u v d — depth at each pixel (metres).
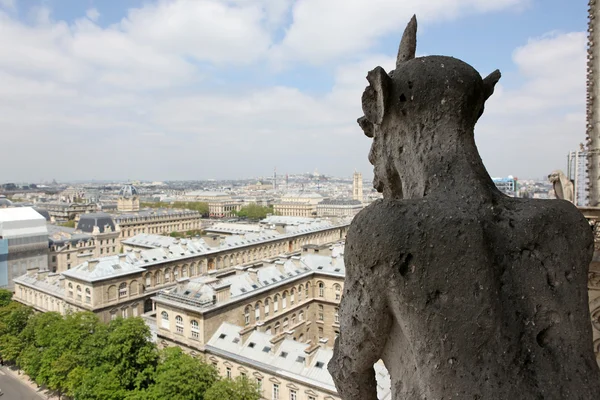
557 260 4.52
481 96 5.37
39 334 61.44
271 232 125.19
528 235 4.50
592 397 4.10
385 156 5.58
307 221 155.00
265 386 46.72
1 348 68.56
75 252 126.06
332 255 83.19
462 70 5.22
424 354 4.21
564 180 17.19
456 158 4.83
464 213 4.37
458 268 4.16
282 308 71.56
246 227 162.25
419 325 4.22
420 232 4.26
